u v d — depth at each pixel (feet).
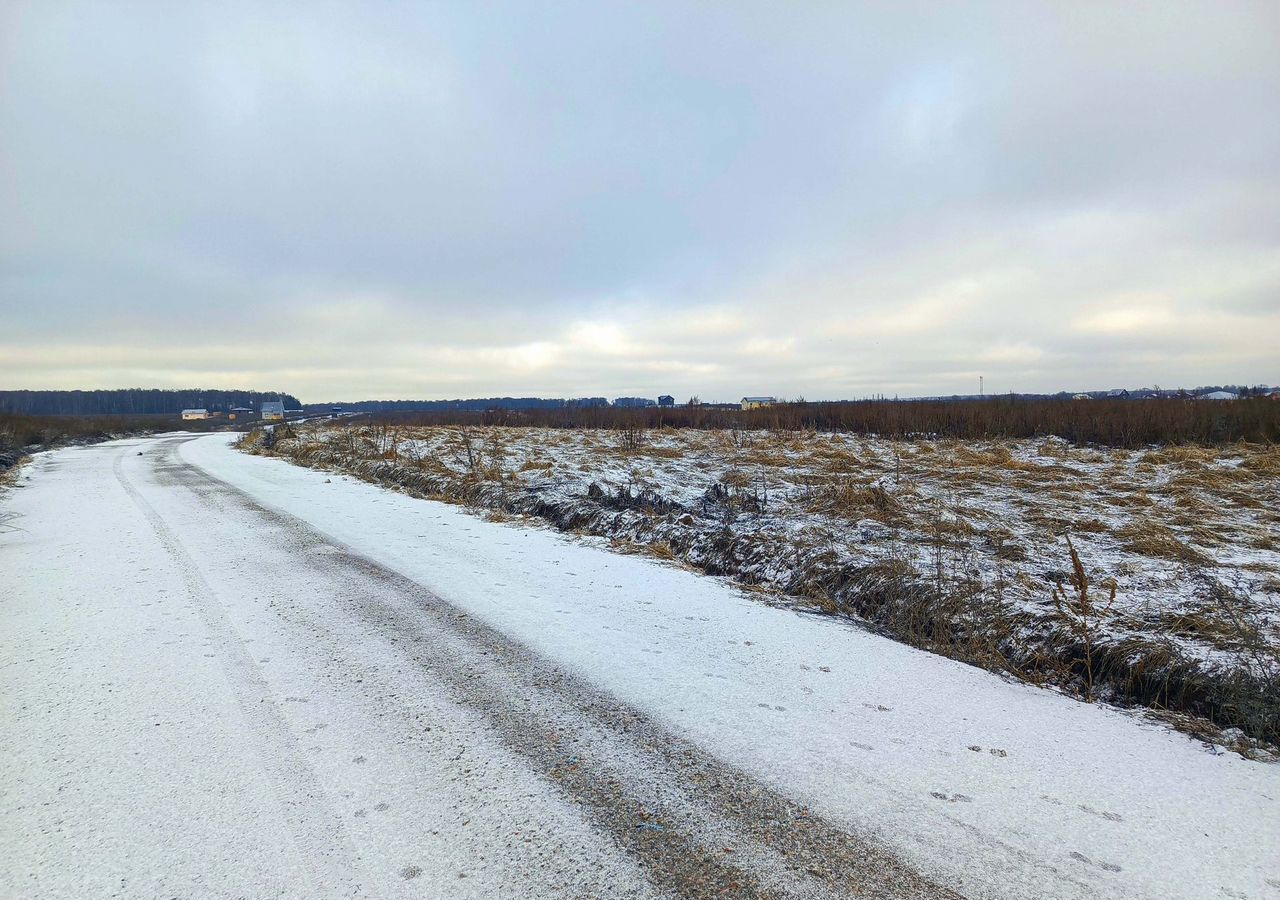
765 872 7.75
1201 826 8.68
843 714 11.91
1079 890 7.45
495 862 7.87
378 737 10.80
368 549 24.16
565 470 43.04
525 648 14.82
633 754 10.41
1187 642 14.12
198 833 8.29
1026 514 28.76
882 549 22.21
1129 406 74.84
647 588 19.89
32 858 7.78
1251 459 43.73
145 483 43.68
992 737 11.15
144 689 12.41
